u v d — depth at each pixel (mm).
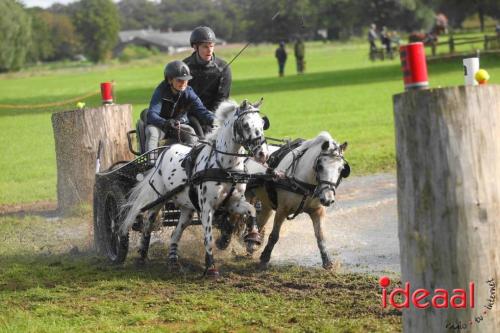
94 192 14727
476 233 6859
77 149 18594
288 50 122812
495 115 6844
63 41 162000
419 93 6859
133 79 78000
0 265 14008
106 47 164875
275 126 34125
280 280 12180
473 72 7777
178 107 13992
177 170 12953
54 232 17156
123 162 15055
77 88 67688
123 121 18531
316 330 9258
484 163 6832
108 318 10188
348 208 18188
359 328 9203
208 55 14812
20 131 37031
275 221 13023
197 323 9836
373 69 66938
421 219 7020
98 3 163750
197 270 13258
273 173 12359
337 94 47469
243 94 51406
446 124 6770
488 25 118938
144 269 13477
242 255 14219
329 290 11352
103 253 14594
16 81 87750
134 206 13531
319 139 12203
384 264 13133
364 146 27078
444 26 89375
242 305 10672
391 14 128375
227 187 12258
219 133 12258
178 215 14070
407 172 7070
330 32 139500
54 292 11852
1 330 9648
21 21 94188
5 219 18516
